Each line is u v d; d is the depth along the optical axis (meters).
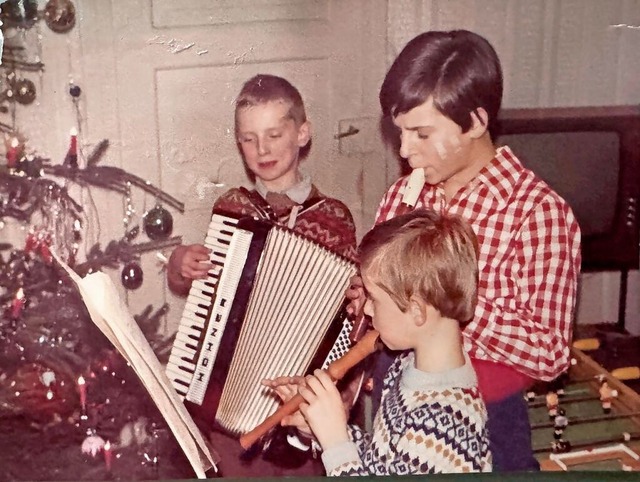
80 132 1.50
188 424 1.48
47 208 1.53
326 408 1.44
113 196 1.54
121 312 1.44
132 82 1.48
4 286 1.56
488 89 1.48
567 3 1.46
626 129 1.50
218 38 1.47
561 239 1.51
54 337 1.60
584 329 1.59
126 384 1.63
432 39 1.46
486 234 1.52
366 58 1.47
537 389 1.57
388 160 1.52
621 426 1.57
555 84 1.49
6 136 1.49
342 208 1.53
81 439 1.64
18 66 1.46
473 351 1.55
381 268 1.39
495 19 1.46
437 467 1.35
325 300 1.54
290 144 1.51
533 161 1.50
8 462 1.65
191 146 1.51
